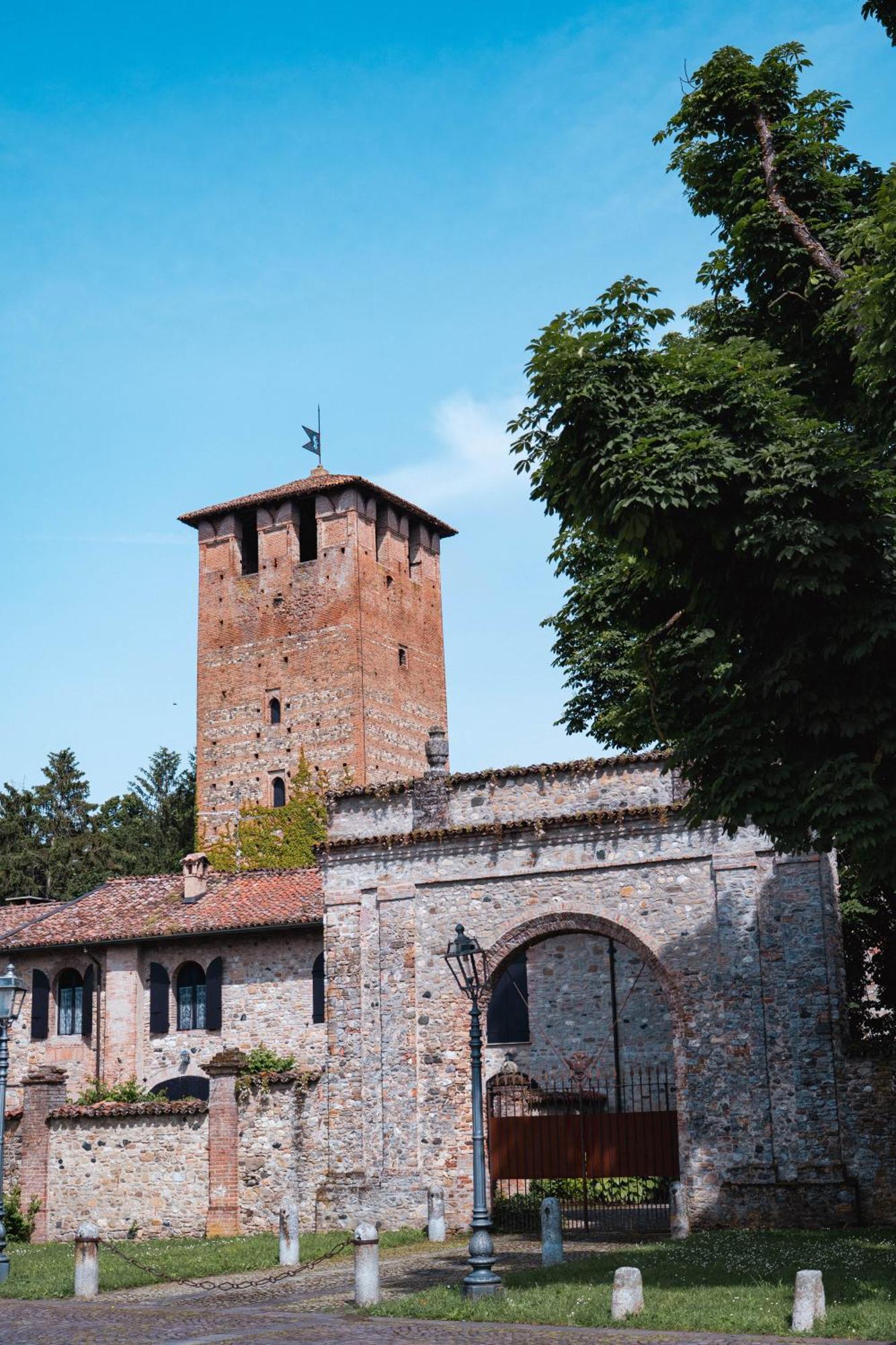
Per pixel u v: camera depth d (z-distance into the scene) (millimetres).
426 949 27578
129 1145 28172
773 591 17516
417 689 65125
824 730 17031
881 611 16906
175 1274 21547
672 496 16688
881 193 17219
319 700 61188
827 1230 22828
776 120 21516
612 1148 25703
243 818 61312
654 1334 13906
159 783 77938
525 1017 35781
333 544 62344
